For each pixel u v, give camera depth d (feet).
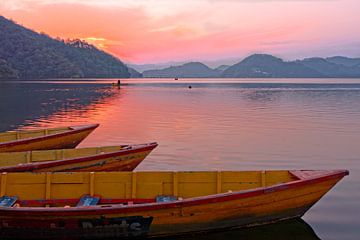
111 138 91.40
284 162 68.13
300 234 37.99
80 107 169.07
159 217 34.99
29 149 61.57
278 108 164.55
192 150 77.00
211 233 37.32
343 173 38.78
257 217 37.73
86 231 34.91
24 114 140.77
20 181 39.83
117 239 35.70
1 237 35.42
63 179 40.19
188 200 34.68
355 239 37.37
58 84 453.58
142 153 52.03
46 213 33.35
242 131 100.99
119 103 192.24
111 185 40.40
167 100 214.07
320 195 38.83
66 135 66.13
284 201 37.60
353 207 45.39
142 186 40.65
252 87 422.41
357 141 87.40
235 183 41.09
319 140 88.33
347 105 180.14
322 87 409.90
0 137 67.36
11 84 433.89
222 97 241.14
